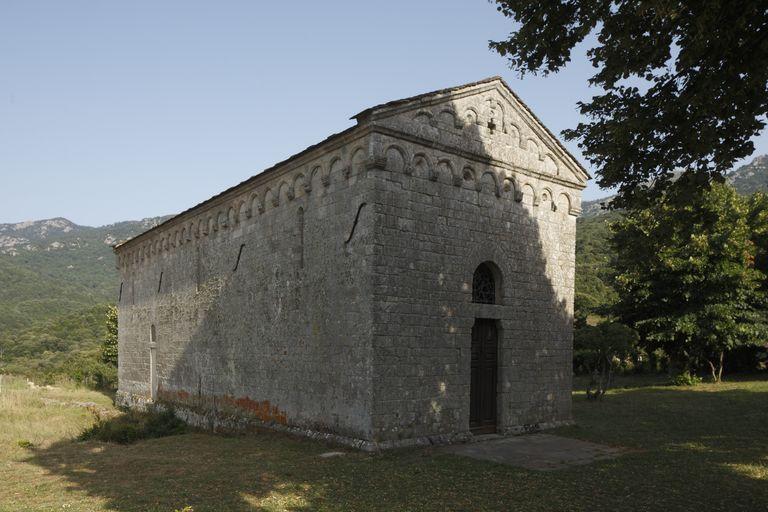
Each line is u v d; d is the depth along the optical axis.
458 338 15.35
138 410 27.44
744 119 10.01
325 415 15.13
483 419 16.22
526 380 17.12
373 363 13.64
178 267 25.16
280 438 16.39
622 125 10.69
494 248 16.56
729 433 16.48
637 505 9.55
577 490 10.48
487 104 16.77
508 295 16.86
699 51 9.57
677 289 30.67
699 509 9.33
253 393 18.69
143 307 28.80
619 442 15.34
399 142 14.57
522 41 11.05
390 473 11.61
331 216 15.50
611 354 25.30
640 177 11.66
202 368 22.41
